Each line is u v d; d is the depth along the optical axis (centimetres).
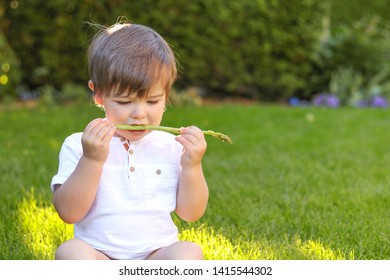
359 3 986
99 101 261
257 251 315
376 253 317
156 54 250
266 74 895
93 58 254
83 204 246
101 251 253
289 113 777
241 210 387
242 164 511
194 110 770
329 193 423
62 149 265
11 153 521
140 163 260
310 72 934
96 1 784
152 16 805
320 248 317
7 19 789
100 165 245
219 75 886
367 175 476
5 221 354
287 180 459
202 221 364
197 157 256
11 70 775
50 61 802
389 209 389
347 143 605
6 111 732
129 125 248
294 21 880
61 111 735
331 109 827
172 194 262
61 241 326
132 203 255
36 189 420
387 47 948
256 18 864
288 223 364
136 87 243
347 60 938
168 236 262
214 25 846
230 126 684
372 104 907
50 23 791
